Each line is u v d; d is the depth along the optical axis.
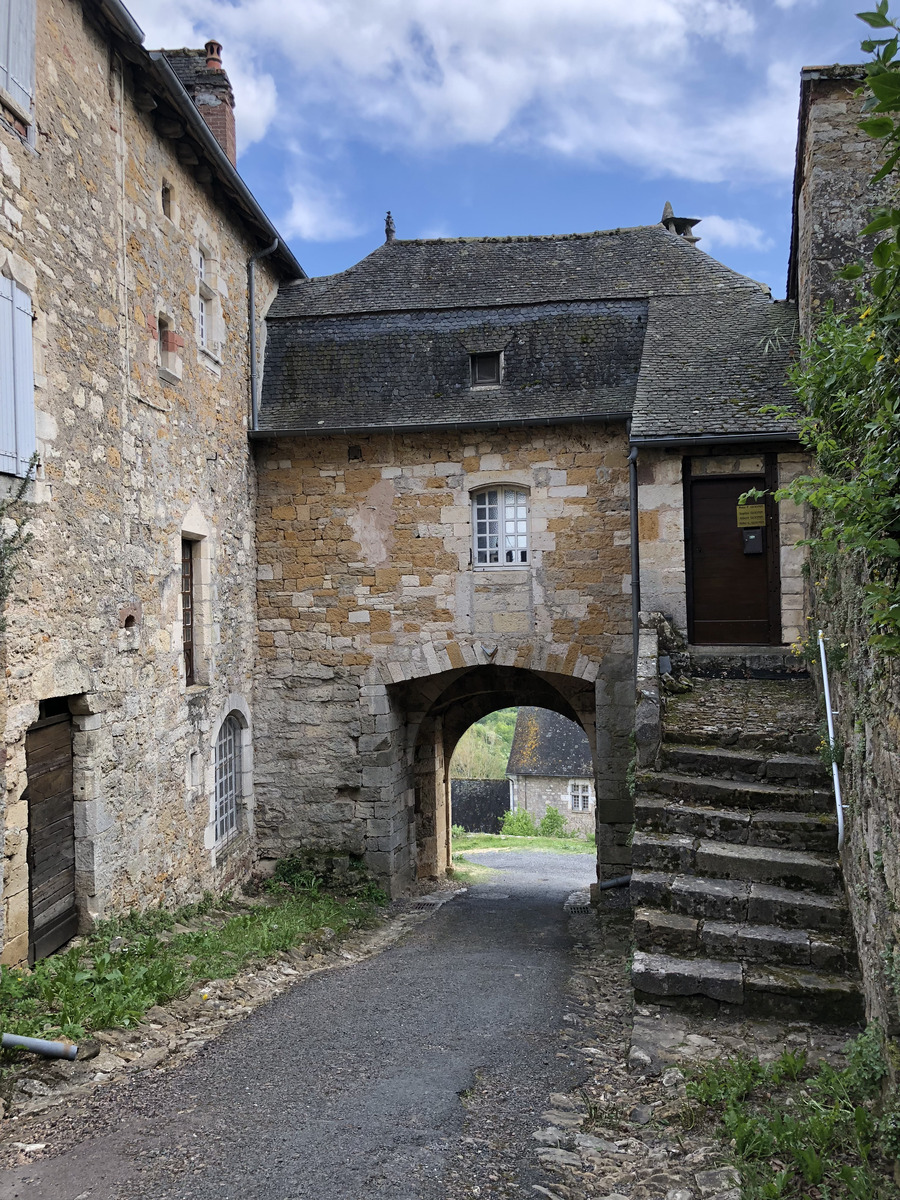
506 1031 5.39
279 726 10.96
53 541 6.12
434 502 10.69
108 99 7.12
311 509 10.92
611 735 10.30
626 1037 5.36
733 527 9.18
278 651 10.97
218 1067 4.67
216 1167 3.61
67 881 6.50
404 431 10.46
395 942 8.85
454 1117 4.13
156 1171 3.58
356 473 10.84
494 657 10.55
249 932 7.75
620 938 8.72
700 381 9.61
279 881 10.72
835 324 5.88
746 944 5.63
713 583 9.22
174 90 7.57
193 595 9.28
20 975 5.41
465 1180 3.59
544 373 10.71
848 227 8.13
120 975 5.68
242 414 10.57
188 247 8.94
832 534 5.50
